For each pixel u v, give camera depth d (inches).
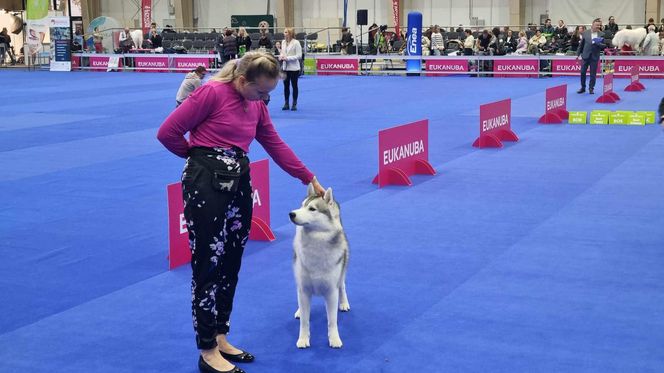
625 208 339.9
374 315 213.6
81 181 416.8
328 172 435.8
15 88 1081.4
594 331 198.8
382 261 265.7
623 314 211.0
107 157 498.0
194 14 1761.8
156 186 402.6
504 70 1187.3
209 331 173.6
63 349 192.5
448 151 506.0
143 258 272.1
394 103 826.8
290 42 753.0
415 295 229.9
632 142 535.2
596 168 439.2
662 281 239.3
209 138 168.6
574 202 353.7
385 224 317.4
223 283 182.1
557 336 195.8
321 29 1560.0
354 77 1233.4
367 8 1611.7
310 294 188.5
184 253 265.7
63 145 551.2
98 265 264.1
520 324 204.7
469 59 1200.8
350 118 696.4
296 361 183.3
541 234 298.0
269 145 185.6
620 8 1409.9
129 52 1444.4
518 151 503.8
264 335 200.2
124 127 653.9
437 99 864.9
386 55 1258.0
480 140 520.7
